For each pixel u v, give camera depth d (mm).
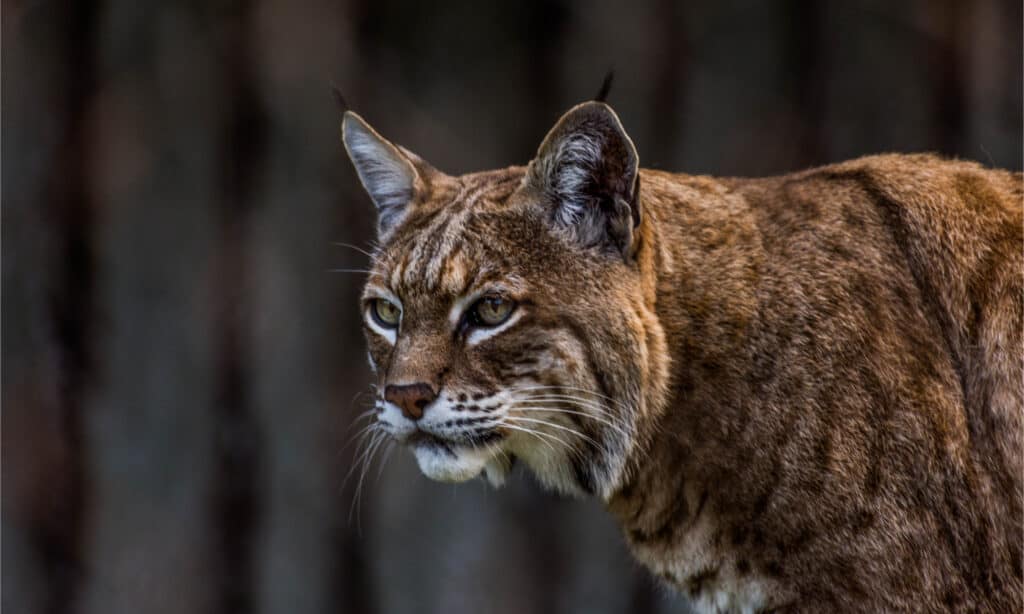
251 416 12977
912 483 5852
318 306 13023
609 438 6086
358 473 12977
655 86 13438
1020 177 6570
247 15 13023
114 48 12898
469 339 6000
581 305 5957
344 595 13000
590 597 13008
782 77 13438
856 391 5906
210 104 13000
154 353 12922
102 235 12898
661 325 6078
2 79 12719
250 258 13008
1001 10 13281
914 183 6371
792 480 5926
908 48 13367
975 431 6043
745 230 6270
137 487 12875
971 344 6117
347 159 13008
